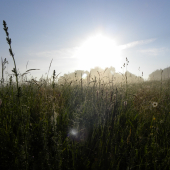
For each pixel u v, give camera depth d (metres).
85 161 1.69
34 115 2.44
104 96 3.24
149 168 1.65
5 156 1.62
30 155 1.64
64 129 2.22
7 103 2.31
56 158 1.60
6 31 1.49
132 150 1.80
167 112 2.72
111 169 1.62
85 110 2.91
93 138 2.12
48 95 2.95
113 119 2.61
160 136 2.15
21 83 3.36
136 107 3.16
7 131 1.86
